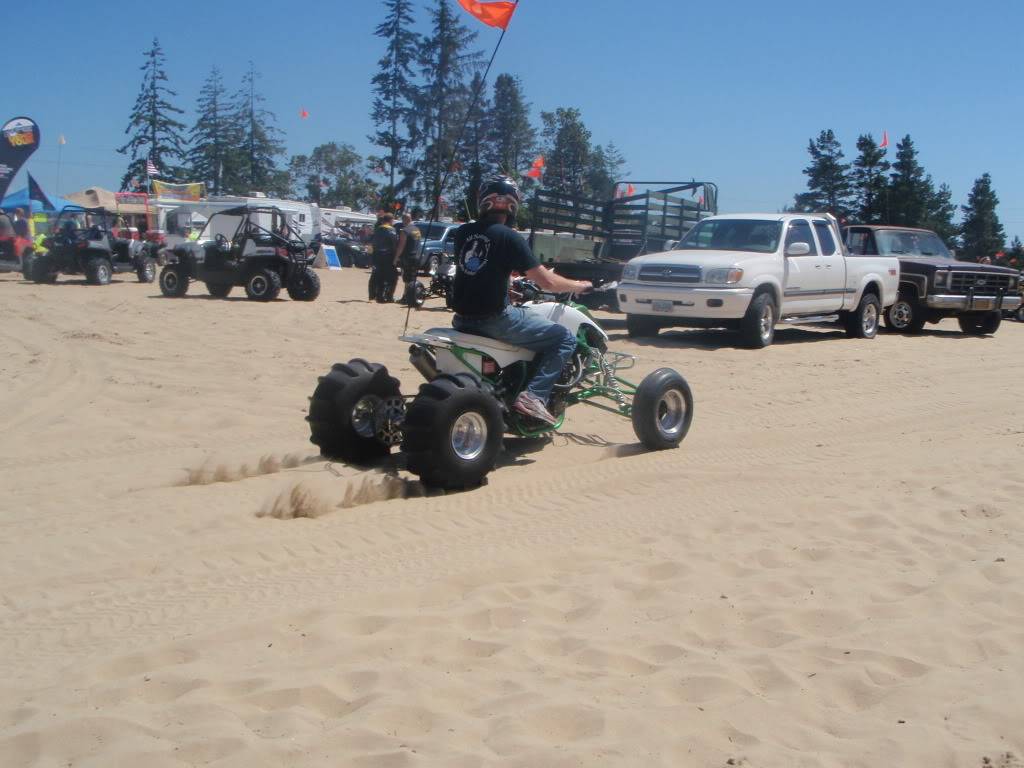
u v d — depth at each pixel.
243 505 5.72
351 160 78.88
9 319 15.18
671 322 14.17
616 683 3.43
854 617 4.00
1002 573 4.46
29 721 3.09
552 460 7.05
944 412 9.12
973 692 3.32
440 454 5.90
